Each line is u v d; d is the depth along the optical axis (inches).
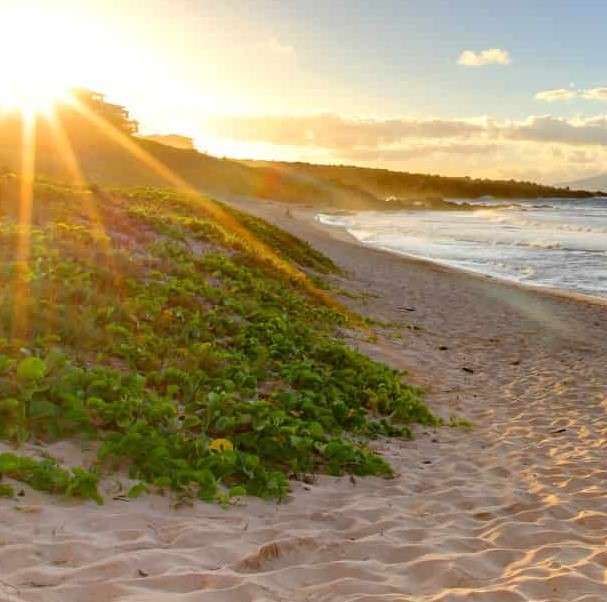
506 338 717.3
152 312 441.4
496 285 1182.9
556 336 741.3
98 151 3486.7
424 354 604.1
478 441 370.0
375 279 1173.7
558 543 223.0
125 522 198.1
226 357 398.3
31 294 385.1
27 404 248.4
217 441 259.9
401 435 366.0
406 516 242.5
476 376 542.0
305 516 231.8
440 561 198.7
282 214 3070.9
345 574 186.7
